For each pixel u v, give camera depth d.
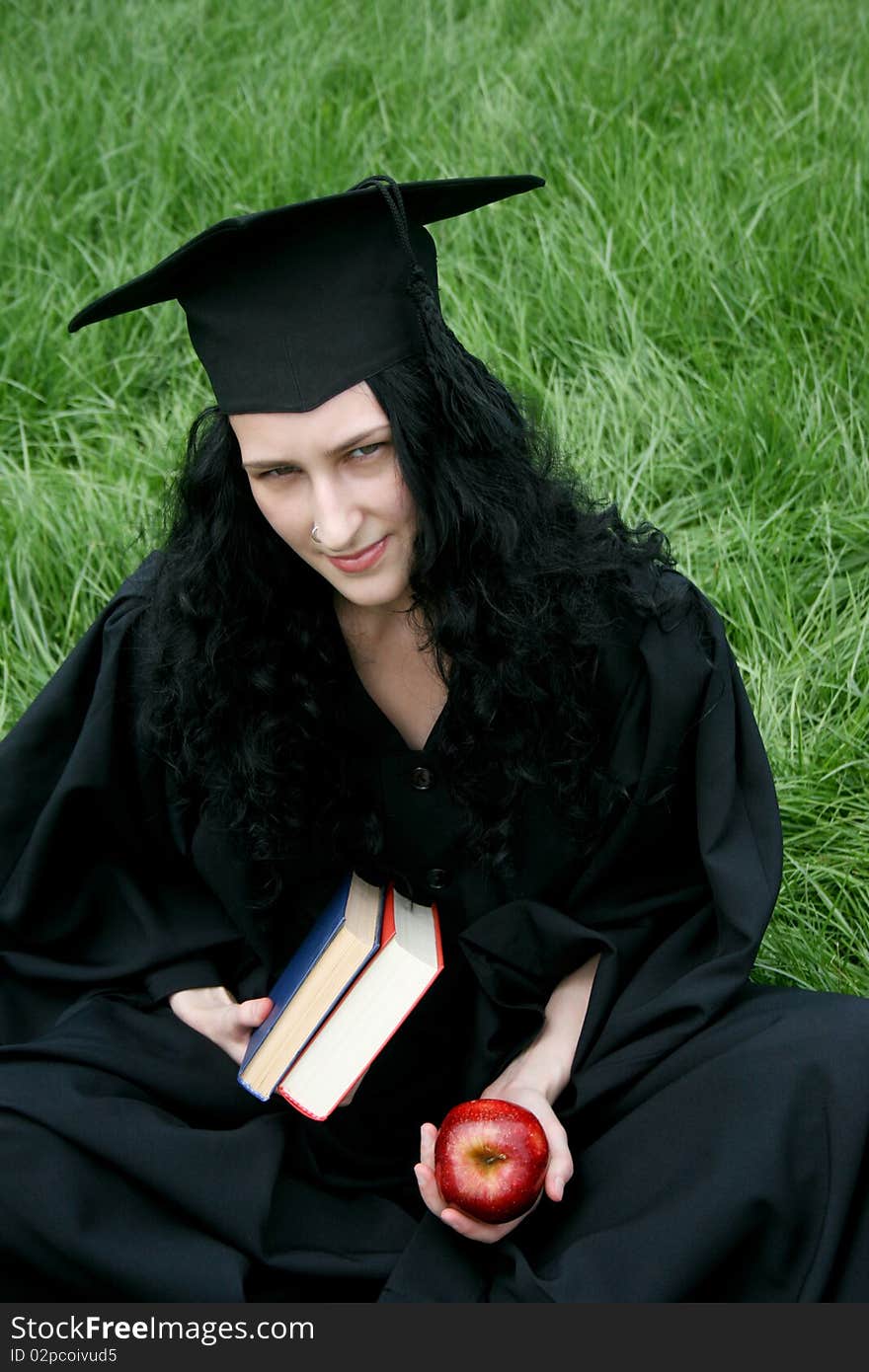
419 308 1.77
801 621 3.17
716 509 3.41
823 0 5.11
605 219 4.12
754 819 2.04
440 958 1.93
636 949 2.06
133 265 4.12
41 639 3.23
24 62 5.09
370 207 1.75
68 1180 1.82
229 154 4.52
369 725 2.03
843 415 3.59
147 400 3.91
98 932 2.21
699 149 4.31
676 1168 1.78
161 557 2.21
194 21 5.25
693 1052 1.88
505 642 1.91
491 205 4.17
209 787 2.09
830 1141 1.75
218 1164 1.87
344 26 5.20
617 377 3.64
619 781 2.04
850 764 2.81
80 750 2.13
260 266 1.77
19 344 3.91
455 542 1.85
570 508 2.05
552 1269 1.75
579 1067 1.97
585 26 4.89
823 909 2.68
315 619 1.99
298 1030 1.92
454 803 2.03
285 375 1.76
